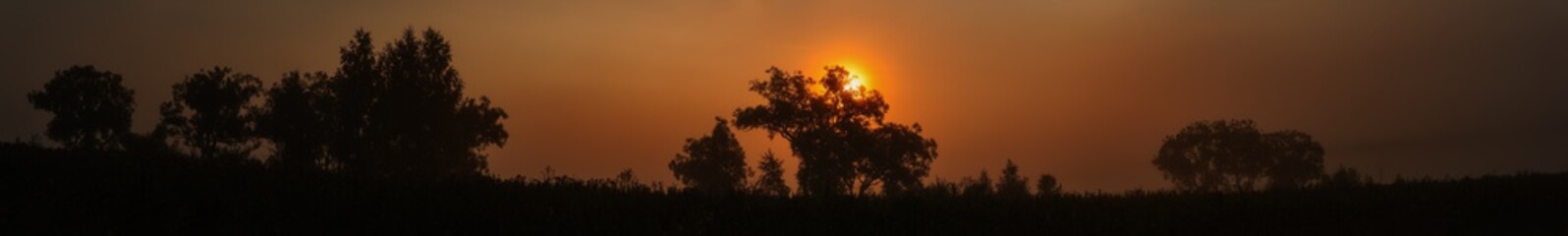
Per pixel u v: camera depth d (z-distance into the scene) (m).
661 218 15.53
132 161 17.72
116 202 14.42
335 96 45.41
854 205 17.77
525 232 14.21
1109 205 18.61
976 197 19.61
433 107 45.28
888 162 59.09
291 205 14.88
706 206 16.91
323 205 14.97
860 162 59.53
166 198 14.78
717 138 61.88
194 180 16.11
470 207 15.26
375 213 14.62
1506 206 17.19
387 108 44.56
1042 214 17.03
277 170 17.97
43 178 15.54
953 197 19.75
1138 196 20.77
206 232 13.37
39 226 13.07
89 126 49.47
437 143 45.50
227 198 14.98
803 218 16.17
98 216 13.70
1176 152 74.94
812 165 59.72
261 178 16.81
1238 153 72.38
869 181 59.84
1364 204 17.56
